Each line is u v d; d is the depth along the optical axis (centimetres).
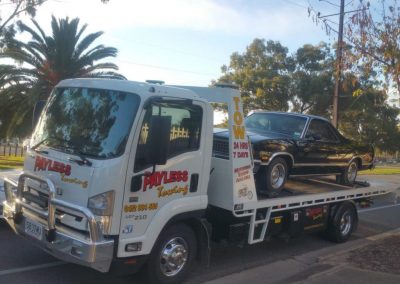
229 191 673
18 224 592
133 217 538
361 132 4538
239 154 682
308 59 4541
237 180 678
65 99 602
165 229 589
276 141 792
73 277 621
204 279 663
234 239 706
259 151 756
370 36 818
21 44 2608
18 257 680
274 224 789
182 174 589
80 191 519
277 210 779
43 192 554
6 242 745
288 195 820
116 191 518
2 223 823
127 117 535
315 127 924
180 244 611
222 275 689
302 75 4450
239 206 680
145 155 538
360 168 1088
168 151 569
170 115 570
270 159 779
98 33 2717
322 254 861
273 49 4634
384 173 3503
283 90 4428
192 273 688
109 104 554
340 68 872
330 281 641
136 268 553
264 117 941
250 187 704
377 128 4409
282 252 859
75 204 519
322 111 4494
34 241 565
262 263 773
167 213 573
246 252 840
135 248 540
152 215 558
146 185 545
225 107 700
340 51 868
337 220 949
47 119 605
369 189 1043
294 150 837
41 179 551
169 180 573
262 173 784
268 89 4422
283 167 820
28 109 2598
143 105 536
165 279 598
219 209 702
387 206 1599
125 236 532
